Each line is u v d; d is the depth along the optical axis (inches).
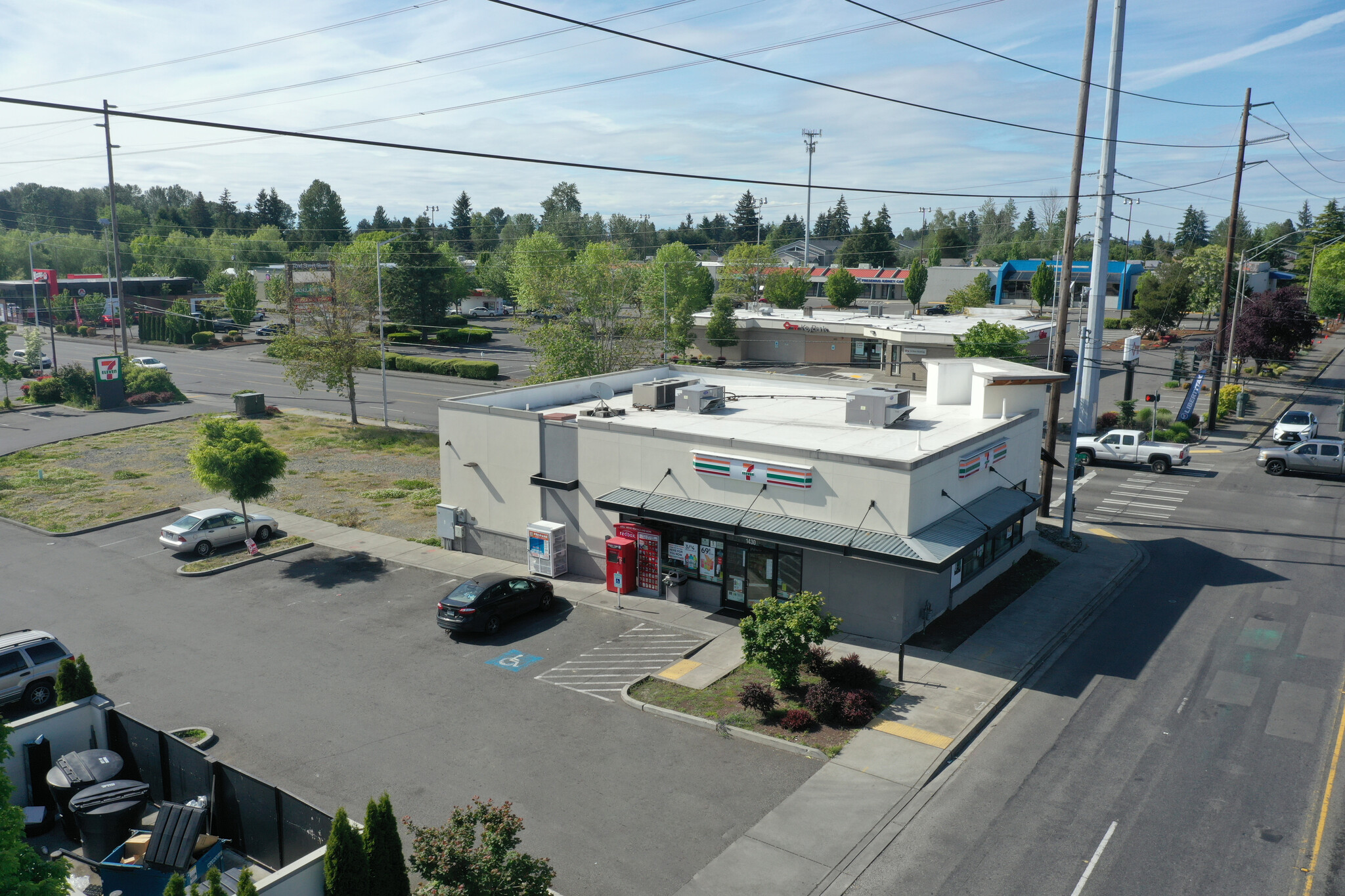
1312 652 944.9
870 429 1155.9
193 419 2362.2
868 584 990.4
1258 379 2893.7
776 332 3326.8
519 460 1244.5
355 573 1238.3
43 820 674.2
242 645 1000.9
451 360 3139.8
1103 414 2213.3
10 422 2331.4
